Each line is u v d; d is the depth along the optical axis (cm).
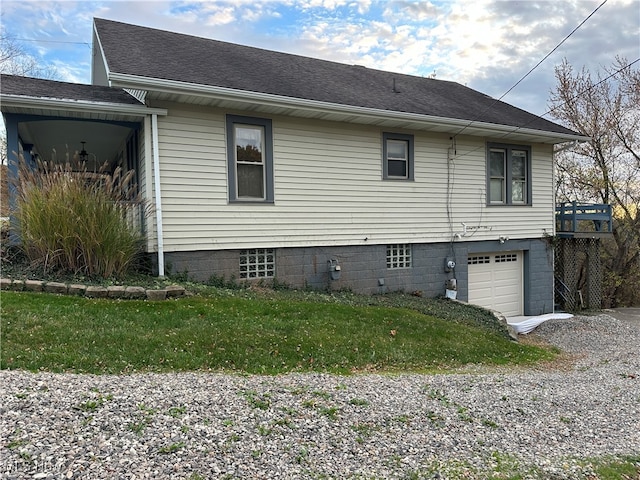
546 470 306
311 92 849
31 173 664
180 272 763
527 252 1170
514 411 412
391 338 631
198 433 288
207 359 458
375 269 953
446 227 1035
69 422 279
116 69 667
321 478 260
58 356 405
